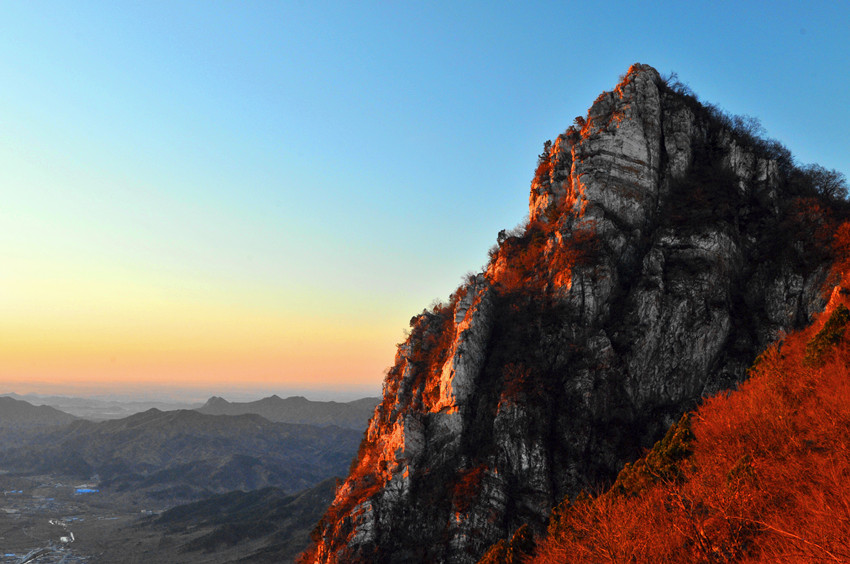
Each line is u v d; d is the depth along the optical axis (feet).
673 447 215.92
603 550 163.53
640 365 343.87
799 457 167.43
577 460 320.70
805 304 344.69
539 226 448.65
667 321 348.38
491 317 395.55
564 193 451.12
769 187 395.34
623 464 316.81
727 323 345.31
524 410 335.26
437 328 456.86
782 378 220.84
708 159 423.64
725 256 363.15
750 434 189.78
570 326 363.97
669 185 410.31
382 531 337.93
